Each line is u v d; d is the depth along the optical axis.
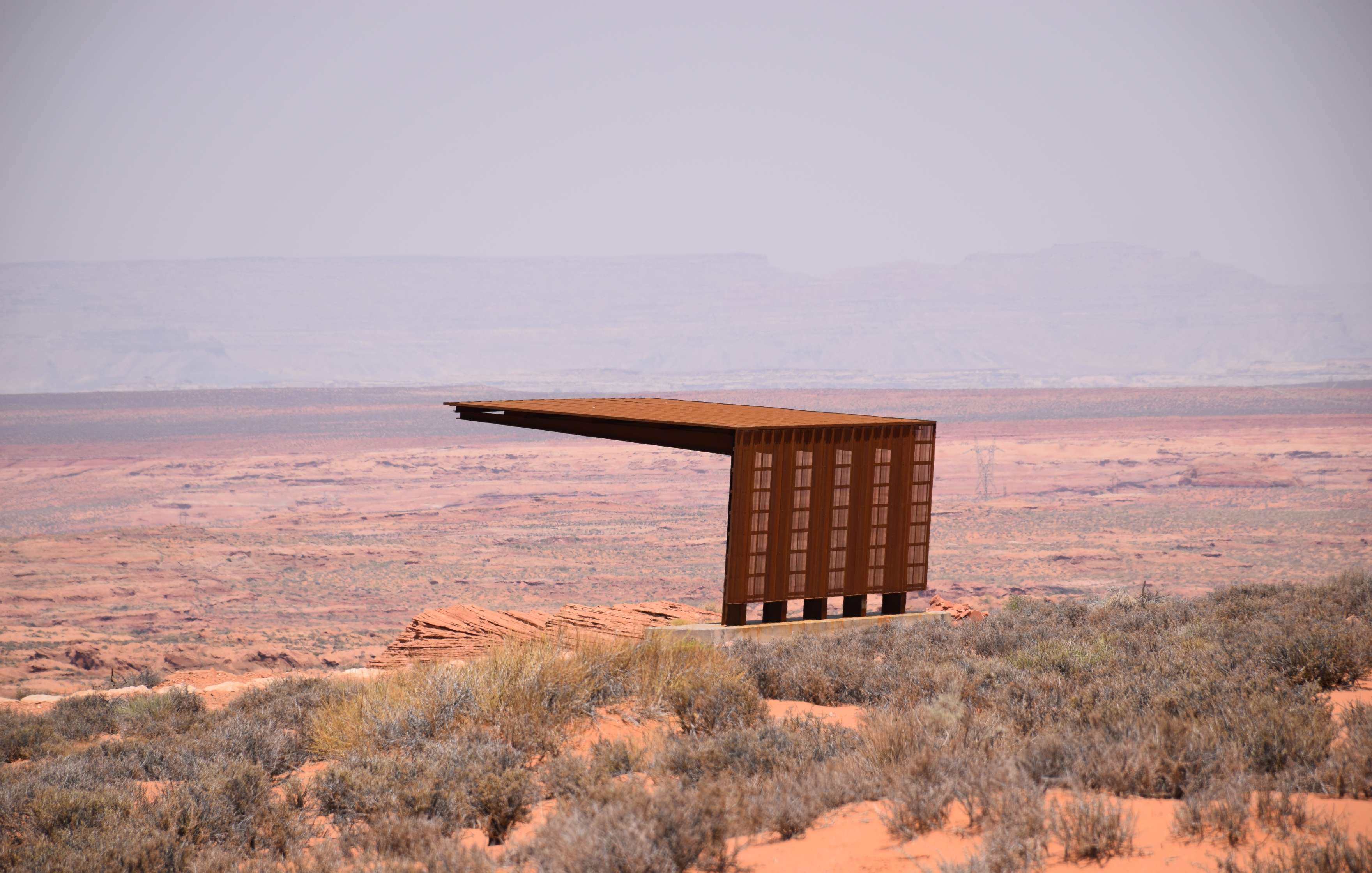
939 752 7.27
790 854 6.22
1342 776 6.53
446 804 7.98
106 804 9.14
